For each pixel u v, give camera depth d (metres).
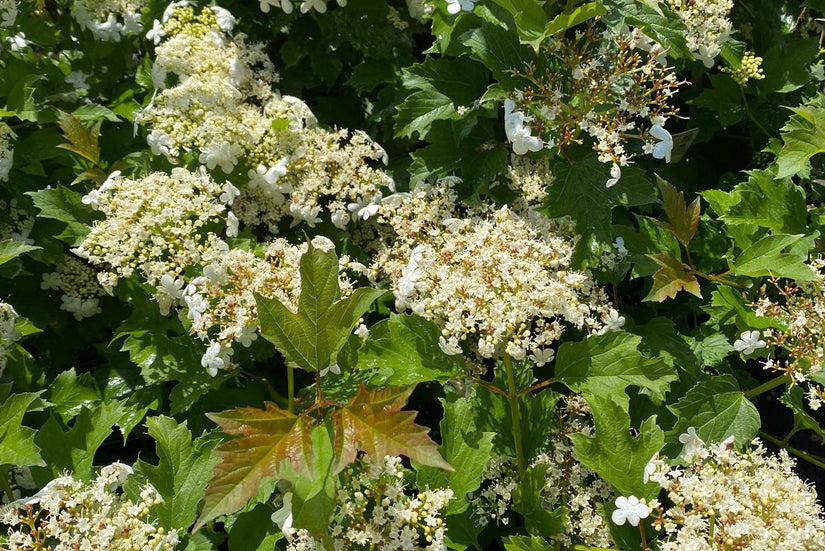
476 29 0.63
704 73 0.77
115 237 0.61
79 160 0.72
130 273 0.61
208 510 0.48
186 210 0.62
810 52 0.72
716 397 0.61
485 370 0.66
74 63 0.80
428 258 0.59
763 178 0.66
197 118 0.67
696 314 0.71
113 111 0.74
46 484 0.57
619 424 0.55
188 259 0.61
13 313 0.63
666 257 0.61
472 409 0.62
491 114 0.66
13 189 0.70
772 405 0.81
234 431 0.50
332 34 0.75
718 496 0.53
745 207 0.65
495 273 0.57
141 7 0.77
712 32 0.67
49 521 0.54
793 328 0.61
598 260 0.62
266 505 0.58
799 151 0.62
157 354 0.63
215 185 0.63
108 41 0.80
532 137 0.62
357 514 0.52
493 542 0.68
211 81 0.68
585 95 0.62
